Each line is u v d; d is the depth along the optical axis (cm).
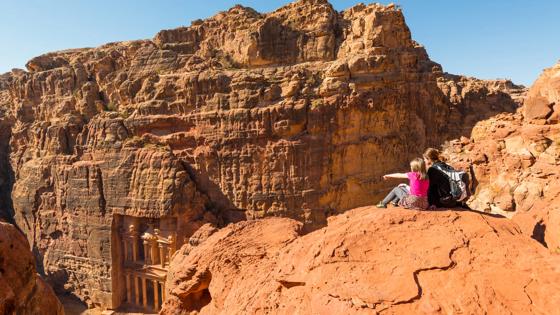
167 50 5222
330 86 4244
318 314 762
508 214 2488
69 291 5159
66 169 5125
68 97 5612
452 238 821
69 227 5122
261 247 1435
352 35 4638
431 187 977
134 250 4725
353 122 4291
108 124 4941
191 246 2278
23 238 1434
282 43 4828
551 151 2472
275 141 4291
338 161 4272
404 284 734
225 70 4766
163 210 4356
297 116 4231
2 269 1267
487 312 654
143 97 4966
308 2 4972
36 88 5928
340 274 815
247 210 4366
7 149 6644
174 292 1501
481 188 2891
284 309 870
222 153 4456
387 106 4422
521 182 2528
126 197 4644
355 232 902
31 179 5562
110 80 5419
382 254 827
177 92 4753
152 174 4506
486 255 768
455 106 5719
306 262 930
